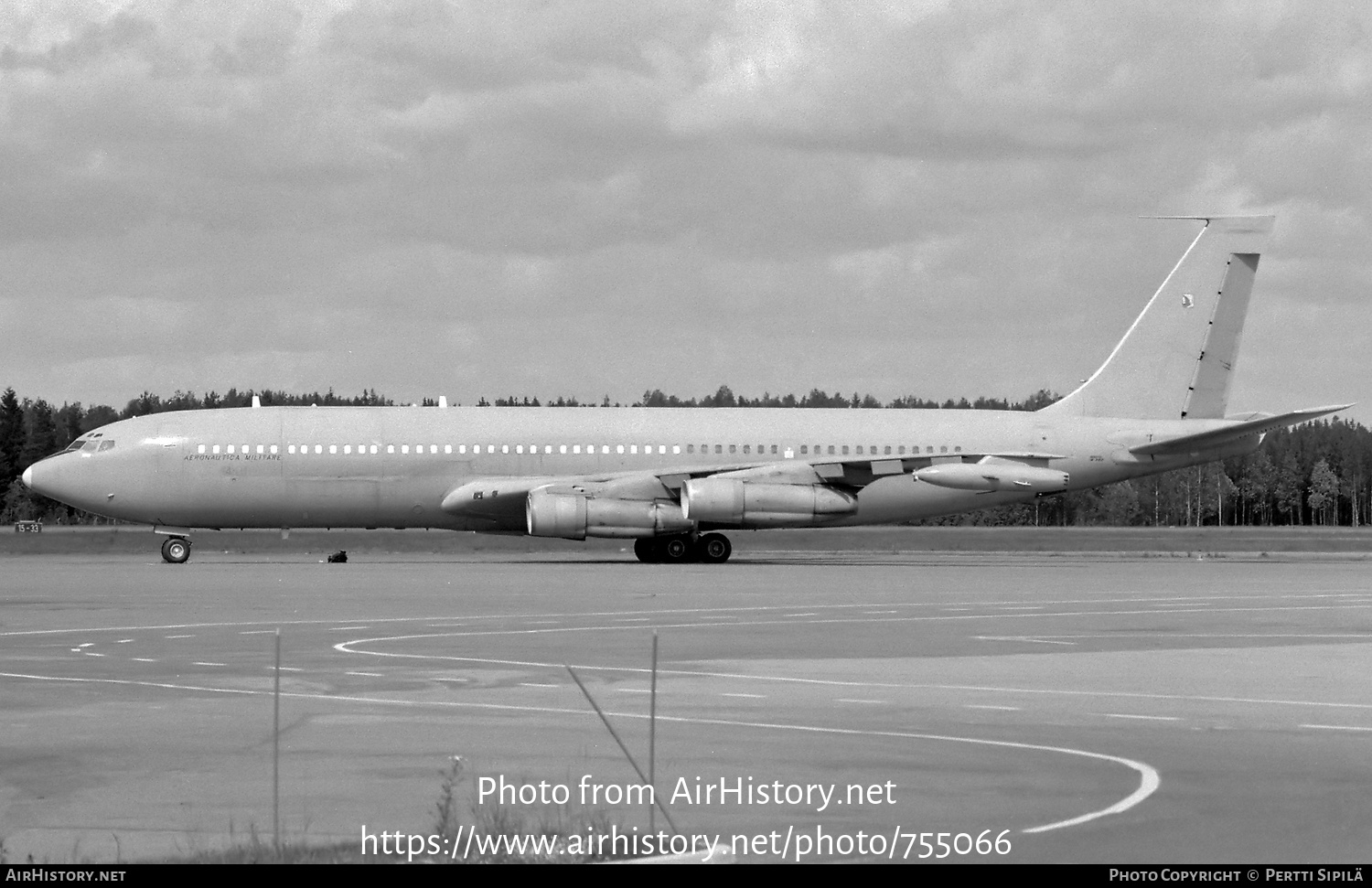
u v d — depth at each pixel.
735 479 100.75
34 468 101.62
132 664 42.84
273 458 102.12
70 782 26.59
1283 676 40.84
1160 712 34.22
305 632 52.09
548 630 53.03
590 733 31.38
